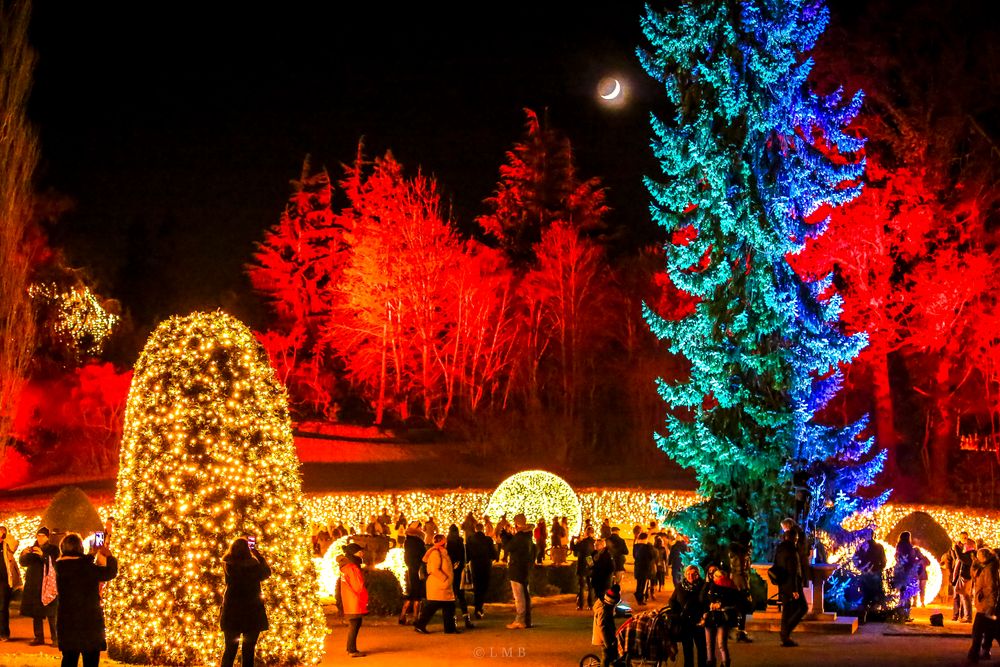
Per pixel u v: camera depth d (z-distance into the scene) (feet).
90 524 98.58
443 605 67.51
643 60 80.59
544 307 233.96
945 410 150.30
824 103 78.48
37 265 166.20
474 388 230.07
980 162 145.18
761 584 71.92
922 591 81.61
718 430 78.07
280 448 54.34
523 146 264.11
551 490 131.03
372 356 230.07
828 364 77.71
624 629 48.75
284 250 257.55
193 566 51.72
